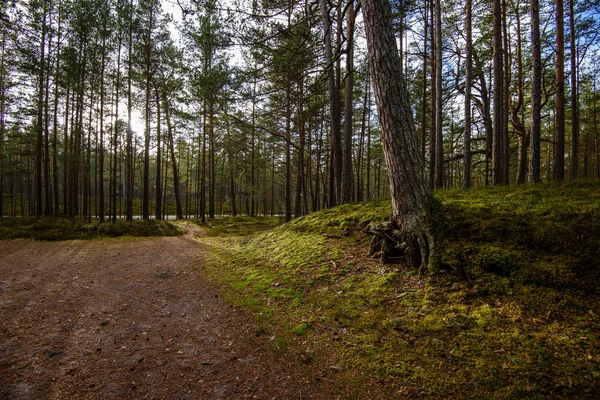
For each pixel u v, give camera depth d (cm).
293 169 2542
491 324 305
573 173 1380
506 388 233
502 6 1361
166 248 1134
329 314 391
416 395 244
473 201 575
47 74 1905
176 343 363
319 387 269
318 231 762
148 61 1911
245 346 350
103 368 308
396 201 486
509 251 397
